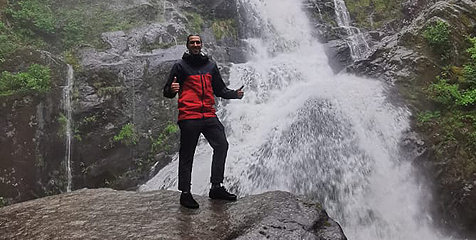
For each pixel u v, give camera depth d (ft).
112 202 15.98
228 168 33.01
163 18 45.75
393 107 34.99
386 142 33.65
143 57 38.78
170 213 14.49
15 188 28.17
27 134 29.58
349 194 31.81
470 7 39.24
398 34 42.01
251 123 38.06
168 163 36.22
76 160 33.01
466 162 30.78
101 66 36.52
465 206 30.01
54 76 33.22
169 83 14.70
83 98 34.53
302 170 32.40
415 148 32.42
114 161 34.42
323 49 52.60
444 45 35.99
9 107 28.86
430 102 33.96
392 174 32.42
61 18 41.60
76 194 17.29
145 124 36.42
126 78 36.94
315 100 36.81
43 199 16.57
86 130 33.86
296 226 13.25
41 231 12.96
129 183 34.63
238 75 43.93
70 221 13.82
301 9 58.13
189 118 14.69
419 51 36.94
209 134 15.31
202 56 15.26
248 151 34.42
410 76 35.65
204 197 16.34
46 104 31.55
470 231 29.99
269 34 55.06
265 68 46.37
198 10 51.55
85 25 41.93
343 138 34.32
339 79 41.70
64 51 38.45
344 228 30.22
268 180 32.04
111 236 12.48
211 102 15.15
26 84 30.09
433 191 31.09
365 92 36.91
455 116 32.68
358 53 52.42
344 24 59.06
